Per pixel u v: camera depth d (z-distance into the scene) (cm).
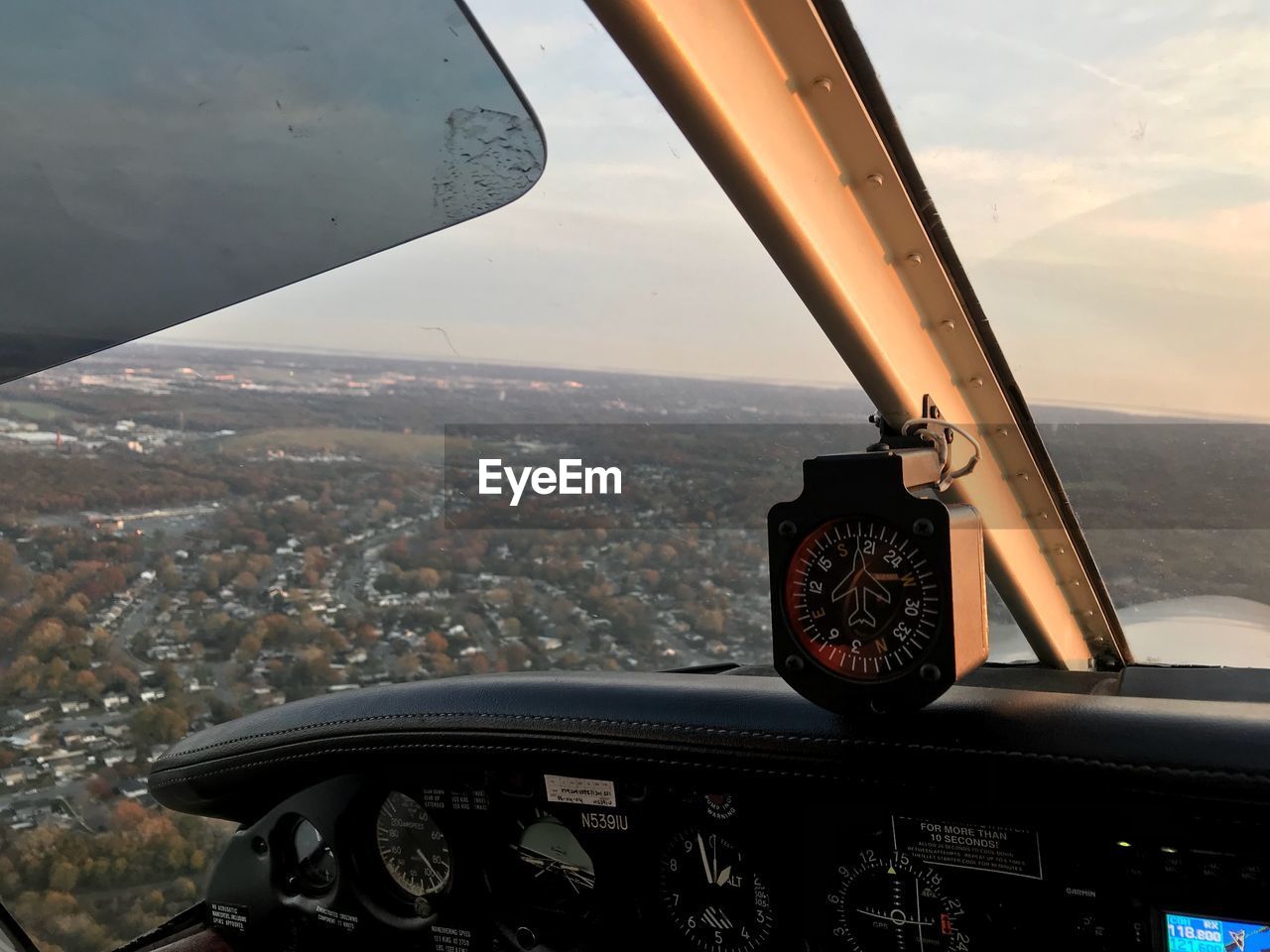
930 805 50
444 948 66
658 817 57
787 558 46
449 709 62
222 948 73
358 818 67
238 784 69
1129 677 63
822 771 51
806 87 54
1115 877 47
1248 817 43
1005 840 49
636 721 56
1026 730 46
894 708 45
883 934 52
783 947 55
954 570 44
